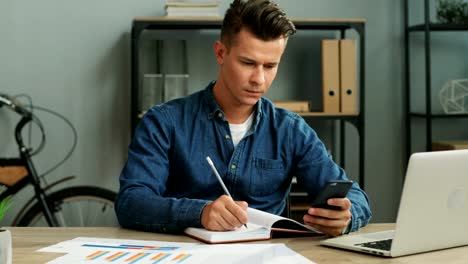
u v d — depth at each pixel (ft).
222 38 5.35
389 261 3.98
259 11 5.08
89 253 4.09
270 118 5.85
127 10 10.84
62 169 10.87
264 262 3.84
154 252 4.09
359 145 10.72
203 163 5.67
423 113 11.48
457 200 4.23
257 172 5.73
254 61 5.14
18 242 4.50
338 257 4.06
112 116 10.89
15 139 10.50
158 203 4.90
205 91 5.83
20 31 10.65
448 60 11.66
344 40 10.38
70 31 10.75
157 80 10.55
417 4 11.46
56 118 10.80
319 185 5.66
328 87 10.41
